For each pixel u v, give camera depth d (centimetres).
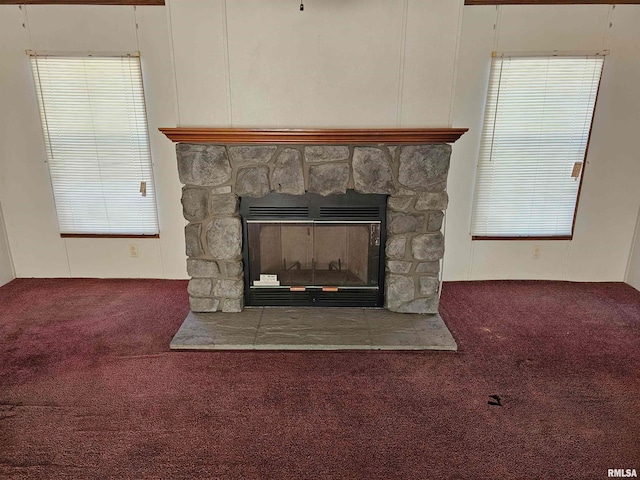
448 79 272
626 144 350
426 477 181
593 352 274
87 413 217
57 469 183
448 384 241
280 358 266
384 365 259
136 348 277
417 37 265
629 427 209
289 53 268
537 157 354
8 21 326
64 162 358
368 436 203
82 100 343
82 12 324
